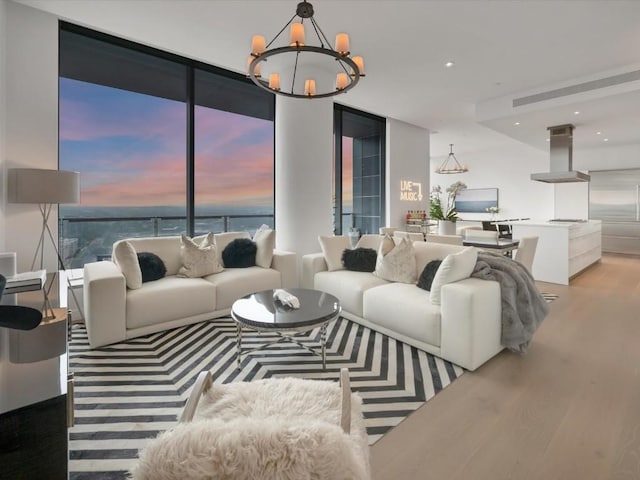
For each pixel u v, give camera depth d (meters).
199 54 4.20
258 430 0.66
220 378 2.41
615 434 1.82
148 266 3.45
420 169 7.86
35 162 3.29
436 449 1.71
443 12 3.31
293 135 4.59
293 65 4.50
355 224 7.46
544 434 1.83
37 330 1.48
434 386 2.30
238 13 3.33
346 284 3.58
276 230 4.86
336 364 2.62
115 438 1.77
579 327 3.48
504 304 2.78
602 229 8.62
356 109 6.62
